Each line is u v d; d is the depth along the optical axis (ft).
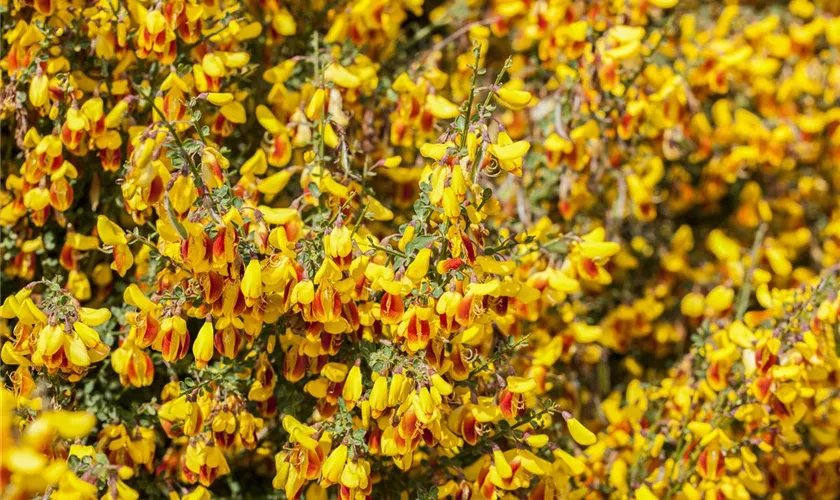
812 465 3.61
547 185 3.64
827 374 3.25
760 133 3.98
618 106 3.49
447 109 3.32
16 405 2.85
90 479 2.74
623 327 3.88
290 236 3.01
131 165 2.87
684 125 3.67
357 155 3.39
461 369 2.97
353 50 3.38
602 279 3.22
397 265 2.91
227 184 2.91
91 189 3.25
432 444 2.94
